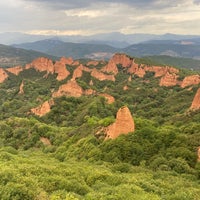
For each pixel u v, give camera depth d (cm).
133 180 4581
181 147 6341
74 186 4125
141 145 6738
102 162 6481
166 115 14162
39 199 3528
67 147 8881
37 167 5106
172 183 4956
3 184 3891
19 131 11369
